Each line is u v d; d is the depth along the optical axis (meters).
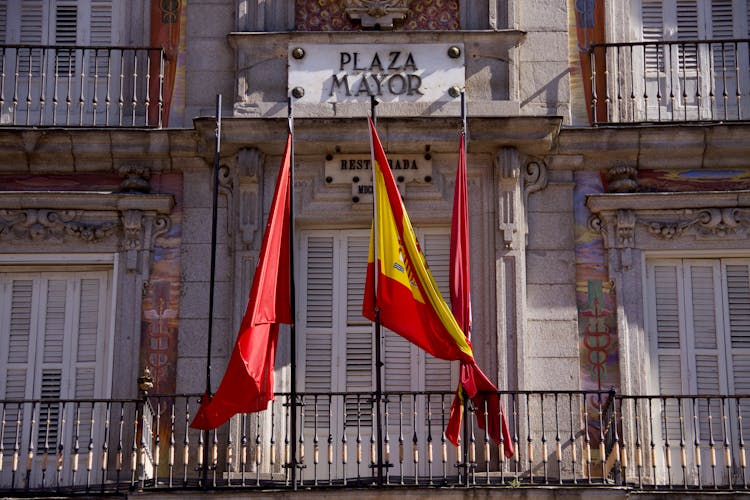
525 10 17.31
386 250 15.49
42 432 16.36
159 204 16.62
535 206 16.72
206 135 16.44
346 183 16.66
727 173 16.88
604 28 17.36
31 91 17.42
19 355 16.53
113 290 16.52
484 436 15.60
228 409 14.95
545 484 14.99
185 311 16.44
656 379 16.38
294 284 15.28
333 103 16.83
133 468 15.08
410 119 16.33
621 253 16.52
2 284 16.67
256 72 16.97
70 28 17.62
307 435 16.33
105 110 17.27
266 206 16.62
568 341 16.28
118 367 16.25
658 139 16.67
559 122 16.36
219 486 14.94
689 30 17.59
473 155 16.75
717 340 16.48
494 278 16.38
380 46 16.98
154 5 17.55
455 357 15.25
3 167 16.83
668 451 15.31
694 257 16.64
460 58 16.95
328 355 16.53
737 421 16.27
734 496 14.87
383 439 16.27
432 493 14.69
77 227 16.58
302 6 17.34
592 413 16.09
